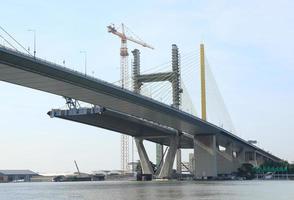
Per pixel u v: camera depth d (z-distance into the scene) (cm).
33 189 11125
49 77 9519
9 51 8388
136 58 17162
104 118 14488
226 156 19100
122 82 14800
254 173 19750
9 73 9200
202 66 17150
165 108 13150
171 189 8725
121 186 11381
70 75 9756
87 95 11212
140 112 13312
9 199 6762
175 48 16712
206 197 6081
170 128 17025
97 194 7462
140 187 10206
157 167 18938
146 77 16888
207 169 16762
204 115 16875
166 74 16762
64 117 13950
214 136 16812
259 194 6725
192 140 19112
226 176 18562
